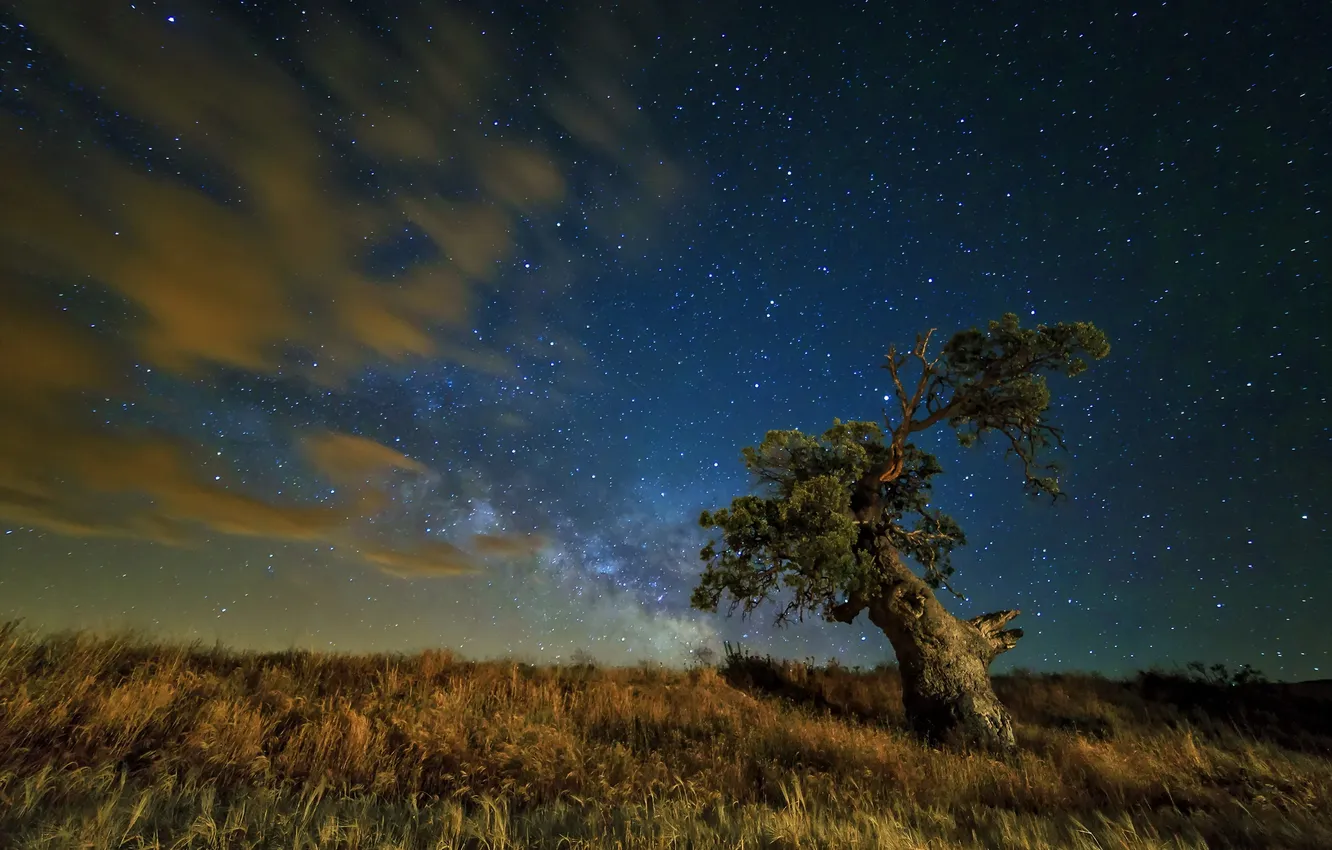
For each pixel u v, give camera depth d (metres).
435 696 9.58
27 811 4.60
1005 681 18.72
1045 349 14.04
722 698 13.28
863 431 16.39
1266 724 14.17
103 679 8.12
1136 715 14.97
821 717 12.99
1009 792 8.02
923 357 14.95
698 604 14.06
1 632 8.02
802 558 13.38
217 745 6.64
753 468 15.76
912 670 13.56
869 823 5.93
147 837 4.46
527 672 13.27
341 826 5.01
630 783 7.31
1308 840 5.88
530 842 5.11
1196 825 6.33
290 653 11.35
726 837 5.42
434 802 6.29
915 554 16.23
